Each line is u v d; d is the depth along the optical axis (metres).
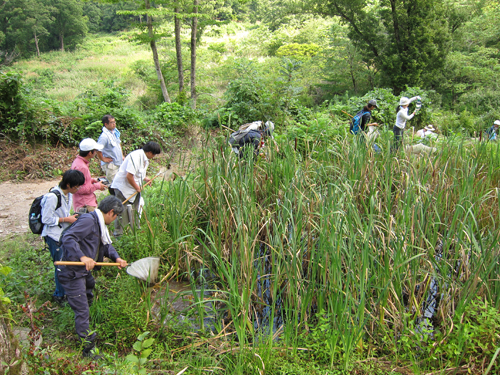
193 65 16.38
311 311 4.50
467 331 3.57
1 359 2.71
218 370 3.59
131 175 5.38
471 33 27.45
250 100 11.56
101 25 66.06
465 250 4.27
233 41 38.28
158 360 3.67
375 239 4.47
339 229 4.20
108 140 6.41
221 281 4.42
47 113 9.52
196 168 6.19
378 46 22.41
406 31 21.34
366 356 3.83
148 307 4.07
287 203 4.75
